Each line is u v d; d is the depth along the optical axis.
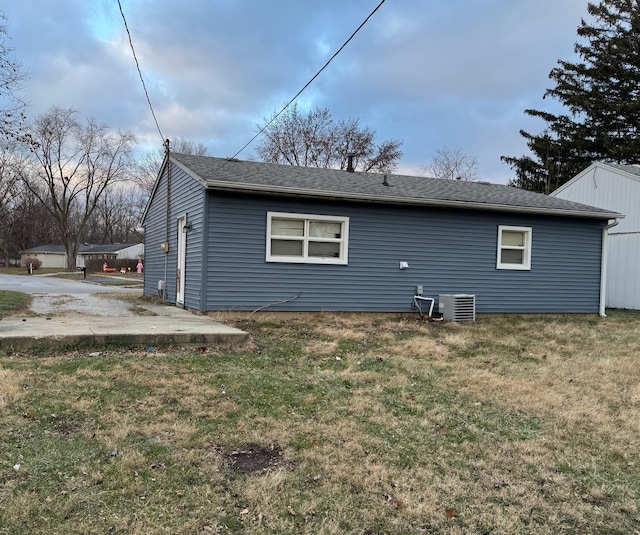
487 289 11.13
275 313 9.52
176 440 3.46
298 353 6.46
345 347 7.03
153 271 14.04
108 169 44.38
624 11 26.91
